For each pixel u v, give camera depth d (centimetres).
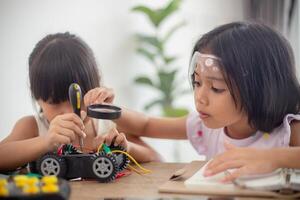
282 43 99
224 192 72
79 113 89
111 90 102
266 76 95
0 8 232
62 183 63
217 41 93
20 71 232
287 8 216
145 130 124
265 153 80
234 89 92
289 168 81
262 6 233
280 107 99
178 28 280
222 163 79
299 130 101
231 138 109
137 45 280
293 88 101
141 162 104
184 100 282
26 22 238
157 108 283
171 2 255
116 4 275
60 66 100
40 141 90
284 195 70
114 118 86
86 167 83
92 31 269
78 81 101
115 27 276
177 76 278
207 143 117
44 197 58
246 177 78
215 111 93
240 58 92
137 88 283
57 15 250
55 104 100
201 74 92
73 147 89
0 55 230
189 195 72
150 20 261
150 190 76
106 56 276
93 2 268
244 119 100
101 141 97
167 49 282
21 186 61
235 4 273
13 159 91
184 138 123
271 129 102
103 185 80
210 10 277
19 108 229
